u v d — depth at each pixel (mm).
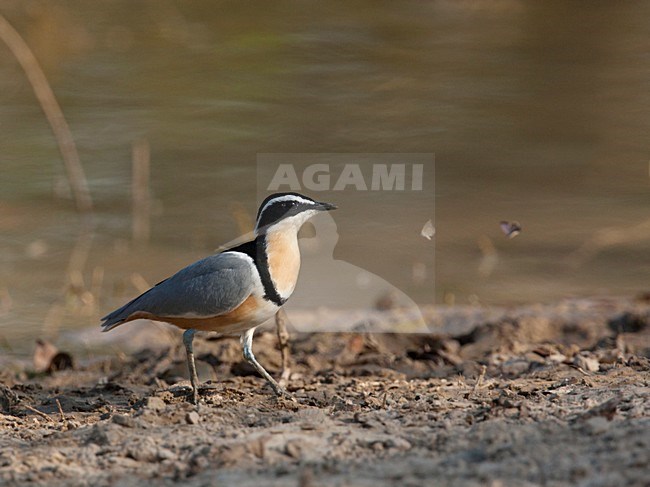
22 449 9125
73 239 19781
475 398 10547
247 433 9180
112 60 29500
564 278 18172
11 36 21734
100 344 15617
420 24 33750
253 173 22656
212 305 10555
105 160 22938
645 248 19328
